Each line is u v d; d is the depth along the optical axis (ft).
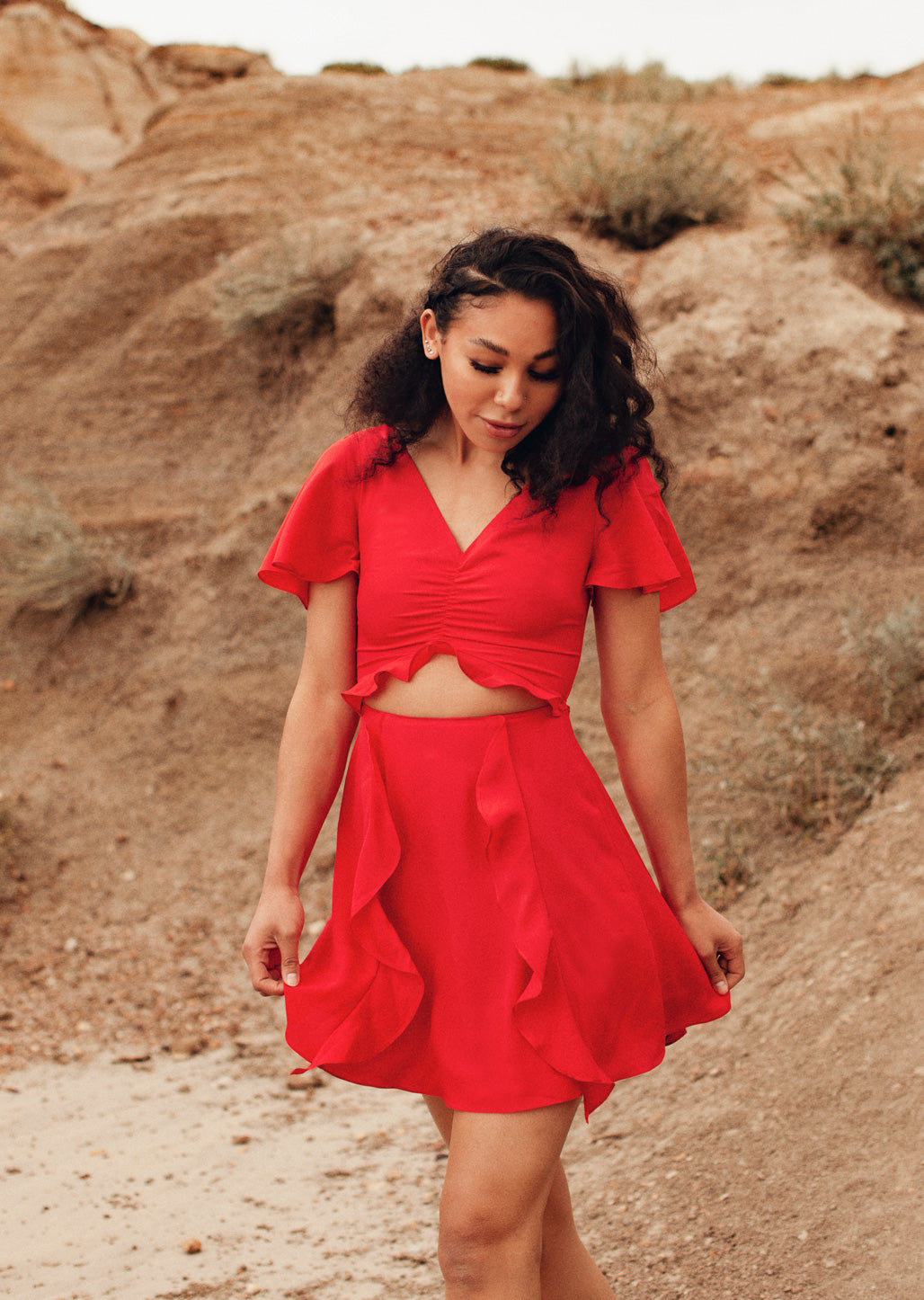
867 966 10.37
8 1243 8.99
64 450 25.79
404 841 5.34
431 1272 8.11
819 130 28.89
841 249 20.90
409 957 5.19
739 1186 8.10
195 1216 9.30
